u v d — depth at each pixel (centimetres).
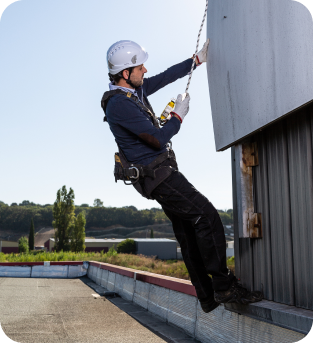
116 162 232
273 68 190
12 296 514
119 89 227
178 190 208
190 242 243
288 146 203
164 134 211
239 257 251
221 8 259
